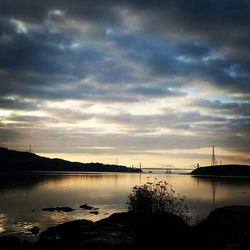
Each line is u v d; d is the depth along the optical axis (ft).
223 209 115.96
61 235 112.16
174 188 369.09
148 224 90.22
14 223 140.67
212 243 72.84
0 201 222.07
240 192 323.57
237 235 76.64
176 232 87.61
